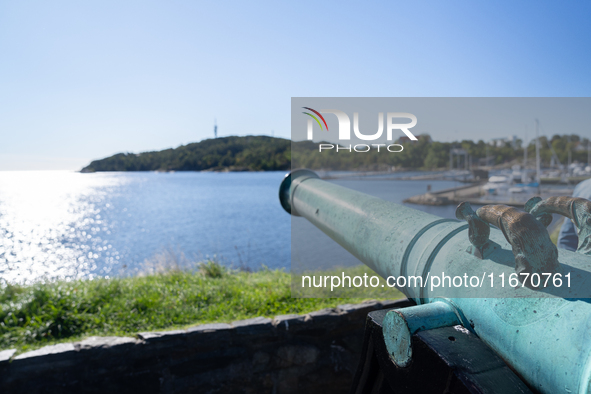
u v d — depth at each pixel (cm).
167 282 475
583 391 103
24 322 339
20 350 302
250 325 345
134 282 457
